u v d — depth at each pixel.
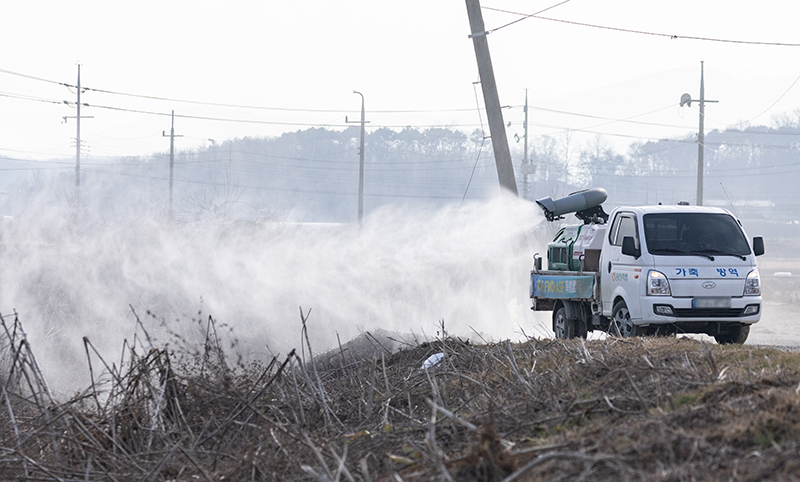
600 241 37.34
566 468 11.41
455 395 19.98
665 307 30.86
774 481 9.96
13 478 15.98
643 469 11.09
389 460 13.77
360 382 23.20
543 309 41.34
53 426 19.02
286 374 21.50
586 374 18.80
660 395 15.07
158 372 19.84
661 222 32.56
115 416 18.45
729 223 32.91
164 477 15.73
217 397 19.19
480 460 11.73
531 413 15.77
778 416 12.22
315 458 14.89
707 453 11.27
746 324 31.97
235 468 15.00
